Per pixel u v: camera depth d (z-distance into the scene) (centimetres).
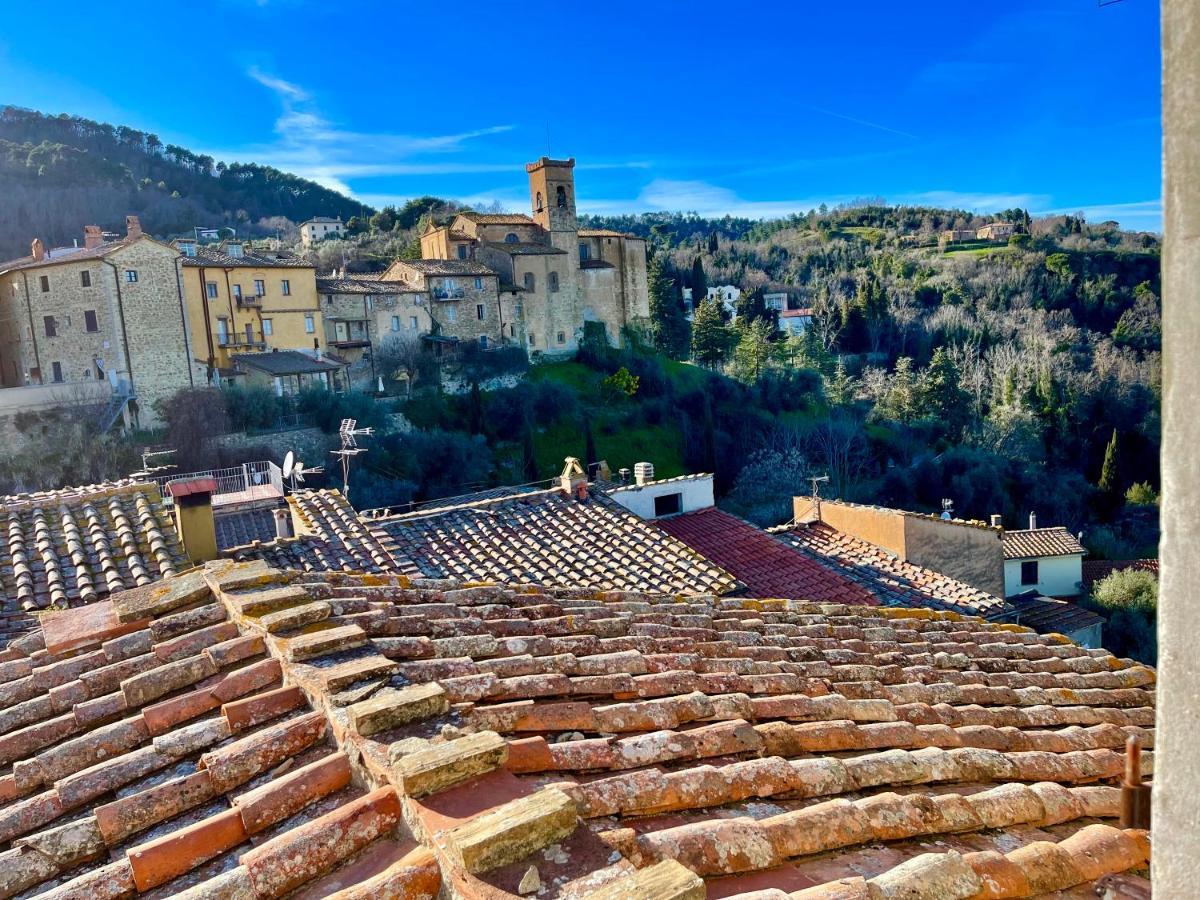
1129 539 4088
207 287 4047
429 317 4969
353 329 4669
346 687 311
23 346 3850
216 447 3559
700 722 345
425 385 4684
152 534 893
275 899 216
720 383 5528
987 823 293
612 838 215
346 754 271
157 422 3759
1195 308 129
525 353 5269
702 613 594
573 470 1223
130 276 3697
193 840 246
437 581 583
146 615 441
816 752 337
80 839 267
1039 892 246
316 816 251
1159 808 143
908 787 318
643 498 1491
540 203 5747
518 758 274
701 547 1393
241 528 1574
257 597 422
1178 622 137
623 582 985
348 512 1104
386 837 230
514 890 182
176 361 3828
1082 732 416
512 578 980
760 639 521
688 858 224
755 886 224
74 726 348
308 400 3922
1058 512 4434
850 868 245
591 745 294
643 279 6275
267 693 327
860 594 1276
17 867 260
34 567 850
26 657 444
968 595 1384
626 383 5191
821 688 417
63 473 3281
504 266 5481
